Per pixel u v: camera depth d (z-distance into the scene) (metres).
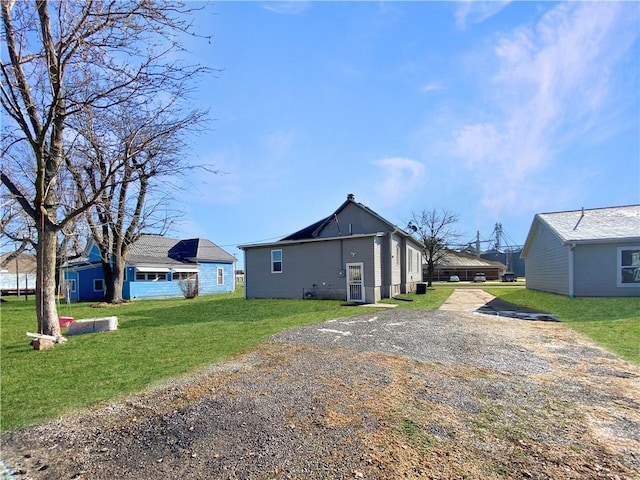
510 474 2.48
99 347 6.91
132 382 4.64
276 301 16.33
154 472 2.60
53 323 7.48
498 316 10.24
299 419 3.41
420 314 10.82
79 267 23.17
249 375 4.79
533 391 4.11
